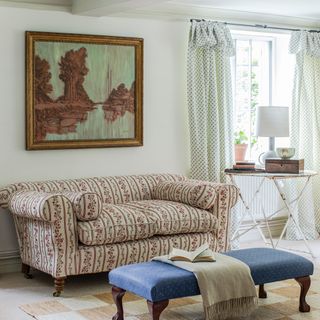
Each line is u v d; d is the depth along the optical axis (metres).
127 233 4.69
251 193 6.49
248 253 4.22
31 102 5.26
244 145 6.41
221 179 6.19
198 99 6.01
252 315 4.07
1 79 5.16
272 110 5.91
